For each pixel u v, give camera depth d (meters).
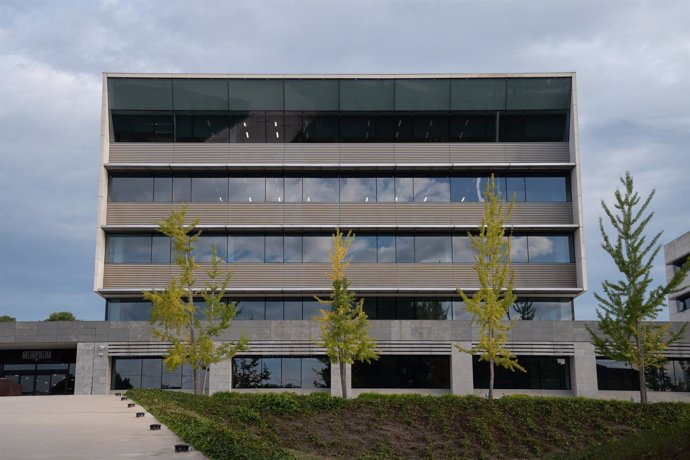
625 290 36.59
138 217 52.53
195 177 53.44
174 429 18.47
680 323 47.56
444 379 48.34
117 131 53.44
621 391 47.41
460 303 52.62
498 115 53.88
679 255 66.62
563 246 53.03
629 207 36.78
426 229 52.69
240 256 52.44
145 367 48.94
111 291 50.97
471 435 27.33
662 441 18.34
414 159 53.22
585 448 26.81
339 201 53.16
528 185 53.84
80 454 14.74
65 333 48.00
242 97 53.66
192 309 41.66
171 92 53.44
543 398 31.94
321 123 53.78
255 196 53.25
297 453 24.19
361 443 26.02
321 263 52.38
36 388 53.25
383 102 53.81
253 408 28.84
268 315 52.31
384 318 52.47
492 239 39.44
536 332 47.75
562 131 54.12
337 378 47.44
